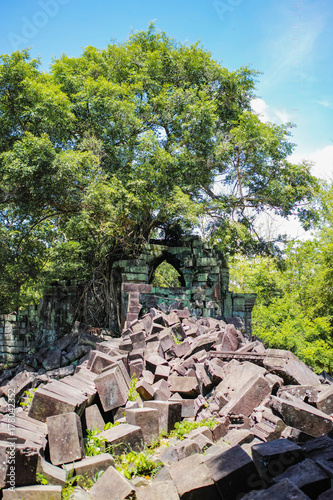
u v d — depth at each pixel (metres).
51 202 17.98
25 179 16.36
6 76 16.44
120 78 21.14
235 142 18.98
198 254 19.23
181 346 9.59
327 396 6.13
